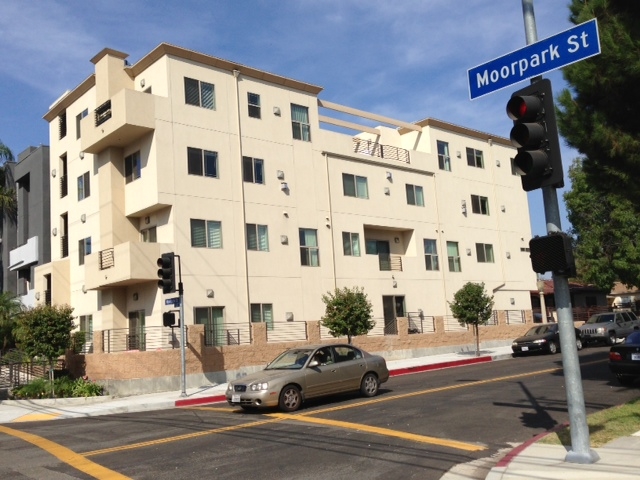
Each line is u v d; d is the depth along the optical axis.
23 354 25.94
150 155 25.41
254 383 14.52
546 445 9.29
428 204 35.56
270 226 28.22
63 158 32.12
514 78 8.59
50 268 30.31
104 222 26.97
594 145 13.37
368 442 10.59
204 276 25.64
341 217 31.12
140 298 25.86
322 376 15.29
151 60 26.73
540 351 28.72
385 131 36.94
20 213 38.97
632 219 38.06
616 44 12.68
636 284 39.97
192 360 22.66
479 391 16.17
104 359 22.64
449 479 8.23
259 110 28.83
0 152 40.03
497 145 40.84
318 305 29.25
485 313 29.17
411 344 30.48
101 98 27.80
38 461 10.23
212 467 9.29
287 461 9.49
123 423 14.48
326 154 31.06
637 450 8.59
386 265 33.41
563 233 8.08
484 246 38.47
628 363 15.41
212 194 26.48
